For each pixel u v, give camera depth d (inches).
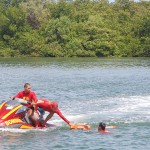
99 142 803.4
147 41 5526.6
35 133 876.6
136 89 1770.4
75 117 1049.5
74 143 796.6
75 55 5403.5
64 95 1552.7
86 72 2856.8
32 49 5467.5
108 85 1957.4
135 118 1027.3
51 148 761.6
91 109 1176.8
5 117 912.9
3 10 6048.2
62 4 6171.3
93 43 5442.9
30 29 5807.1
